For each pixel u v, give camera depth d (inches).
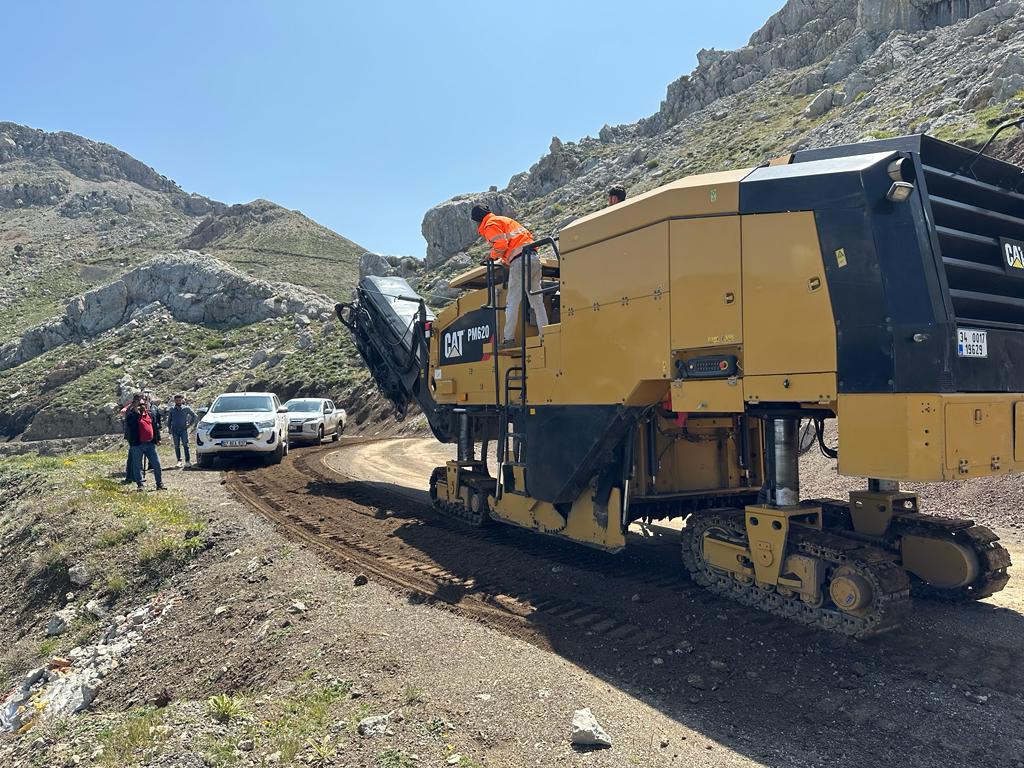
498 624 217.0
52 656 299.9
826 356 181.8
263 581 281.6
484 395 337.7
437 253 2667.3
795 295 187.8
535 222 2454.5
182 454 797.9
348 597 250.2
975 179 203.9
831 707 158.9
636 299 228.1
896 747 141.6
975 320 180.5
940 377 165.3
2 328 3602.4
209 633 250.4
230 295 2650.1
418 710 158.1
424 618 224.4
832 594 188.1
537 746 142.2
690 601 227.9
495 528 356.2
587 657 190.4
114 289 2800.2
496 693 166.9
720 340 201.3
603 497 258.5
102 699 236.7
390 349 490.6
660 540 327.6
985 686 167.5
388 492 485.4
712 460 280.5
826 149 202.2
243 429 641.6
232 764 135.9
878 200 176.6
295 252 4667.8
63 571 369.4
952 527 222.1
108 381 2214.6
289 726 153.3
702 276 205.9
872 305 174.7
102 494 467.5
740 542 217.2
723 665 180.9
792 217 189.5
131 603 322.0
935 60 1612.9
